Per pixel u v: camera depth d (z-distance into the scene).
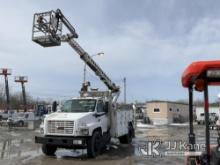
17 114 40.81
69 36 15.70
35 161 12.56
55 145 13.54
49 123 13.58
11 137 23.30
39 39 14.45
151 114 56.41
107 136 15.10
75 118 13.21
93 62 17.11
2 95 88.06
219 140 4.92
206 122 4.57
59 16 15.03
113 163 12.13
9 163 12.04
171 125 47.00
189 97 5.27
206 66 4.16
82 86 17.38
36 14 14.59
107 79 17.47
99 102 14.85
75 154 14.62
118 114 16.53
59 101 15.45
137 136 24.70
